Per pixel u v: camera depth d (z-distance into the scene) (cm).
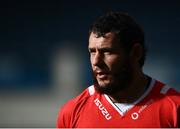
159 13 5469
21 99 4766
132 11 5531
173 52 5359
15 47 5469
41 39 5484
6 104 4550
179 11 5428
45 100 4512
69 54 5162
